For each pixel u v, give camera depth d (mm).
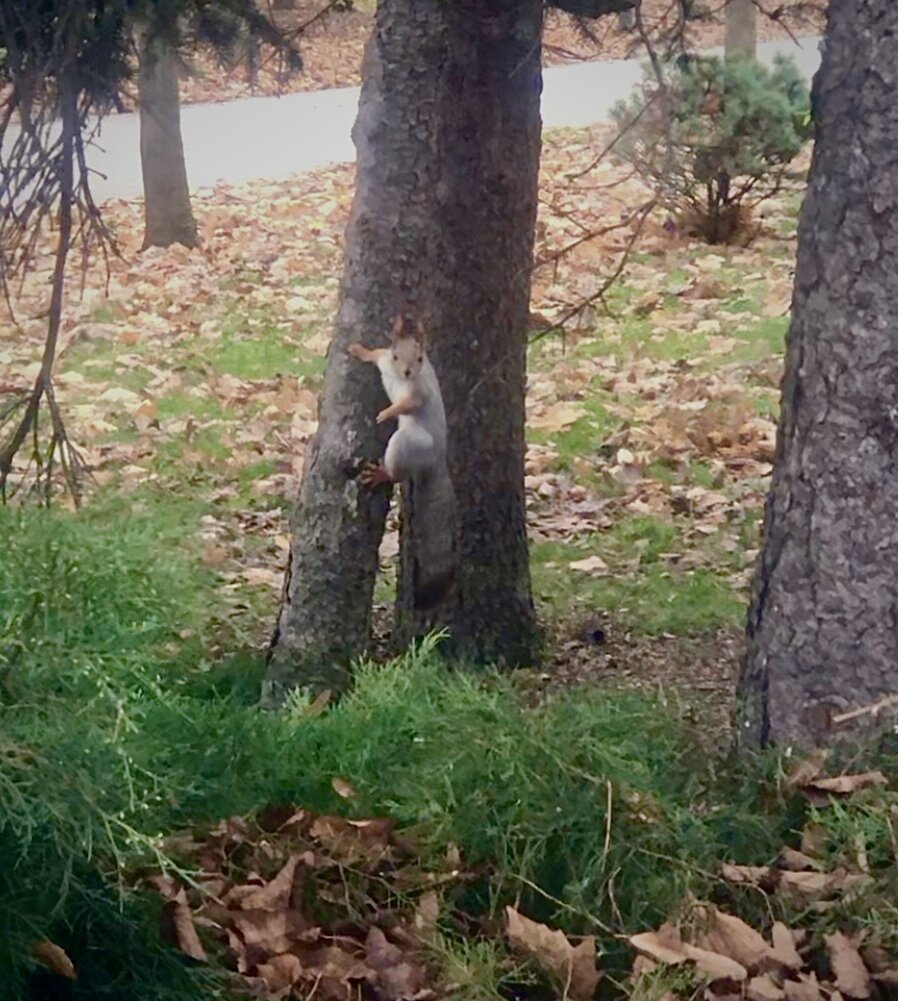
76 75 5020
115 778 3354
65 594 3826
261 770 4152
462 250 5906
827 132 4031
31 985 3299
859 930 3562
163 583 4121
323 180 18547
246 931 3645
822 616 4156
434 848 3939
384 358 5430
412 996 3602
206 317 13227
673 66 7125
